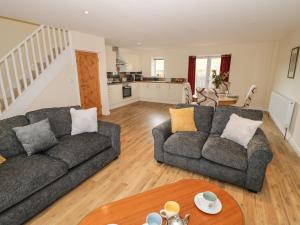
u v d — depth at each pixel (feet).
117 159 9.25
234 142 7.61
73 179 6.71
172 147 7.94
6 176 5.32
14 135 6.86
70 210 5.95
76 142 7.56
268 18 10.30
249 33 14.24
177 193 4.86
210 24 11.69
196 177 7.74
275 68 18.31
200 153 7.42
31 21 11.16
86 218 4.08
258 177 6.37
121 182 7.39
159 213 4.18
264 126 14.42
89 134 8.52
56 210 5.95
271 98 16.63
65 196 6.58
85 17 10.31
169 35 15.12
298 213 5.80
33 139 6.81
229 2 8.05
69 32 13.35
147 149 10.41
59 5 8.47
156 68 26.53
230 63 20.65
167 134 8.76
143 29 13.16
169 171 8.19
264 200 6.34
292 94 12.03
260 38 16.34
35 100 11.38
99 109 17.63
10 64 12.82
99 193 6.75
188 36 15.49
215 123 8.84
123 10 9.12
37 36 11.37
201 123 9.14
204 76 23.32
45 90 11.97
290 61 13.12
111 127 8.75
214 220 4.00
